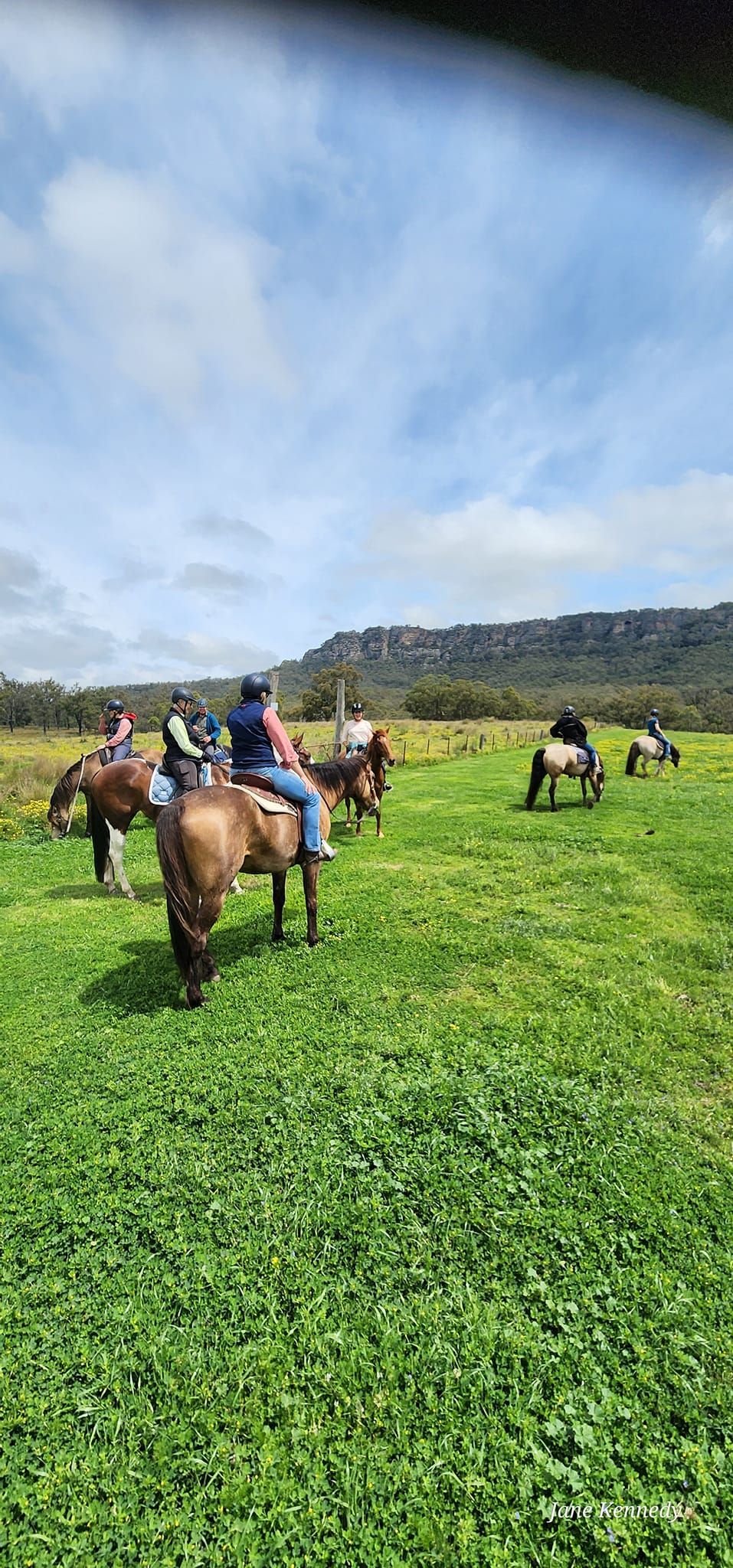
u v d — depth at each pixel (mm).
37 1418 2119
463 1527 1805
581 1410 2102
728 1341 2316
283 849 5352
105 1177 3201
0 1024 4848
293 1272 2639
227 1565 1753
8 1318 2463
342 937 6234
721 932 6172
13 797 14734
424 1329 2373
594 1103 3684
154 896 8195
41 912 7559
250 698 5445
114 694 99250
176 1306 2510
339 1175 3150
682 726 78562
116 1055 4312
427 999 4992
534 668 191375
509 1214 2891
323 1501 1880
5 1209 3016
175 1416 2117
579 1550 1756
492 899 7320
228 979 5406
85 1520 1856
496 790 16250
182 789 7191
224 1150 3359
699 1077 3971
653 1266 2625
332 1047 4289
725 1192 3037
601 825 11227
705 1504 1841
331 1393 2168
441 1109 3617
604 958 5648
